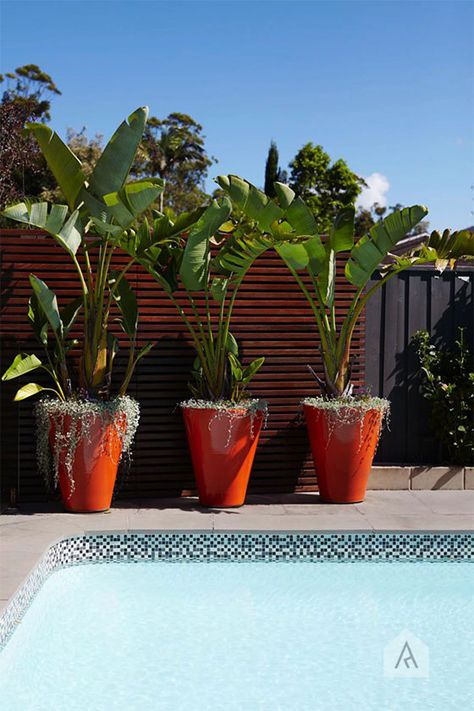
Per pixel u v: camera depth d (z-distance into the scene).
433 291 8.74
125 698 4.04
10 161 23.23
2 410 7.21
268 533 6.42
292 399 8.06
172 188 45.16
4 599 4.69
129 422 7.11
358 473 7.43
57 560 6.15
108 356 7.62
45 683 4.20
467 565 6.39
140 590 5.75
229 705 3.99
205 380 7.57
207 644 4.79
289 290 8.08
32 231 7.71
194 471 7.39
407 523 6.67
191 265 7.06
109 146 6.69
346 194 37.38
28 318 7.57
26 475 7.62
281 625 5.12
